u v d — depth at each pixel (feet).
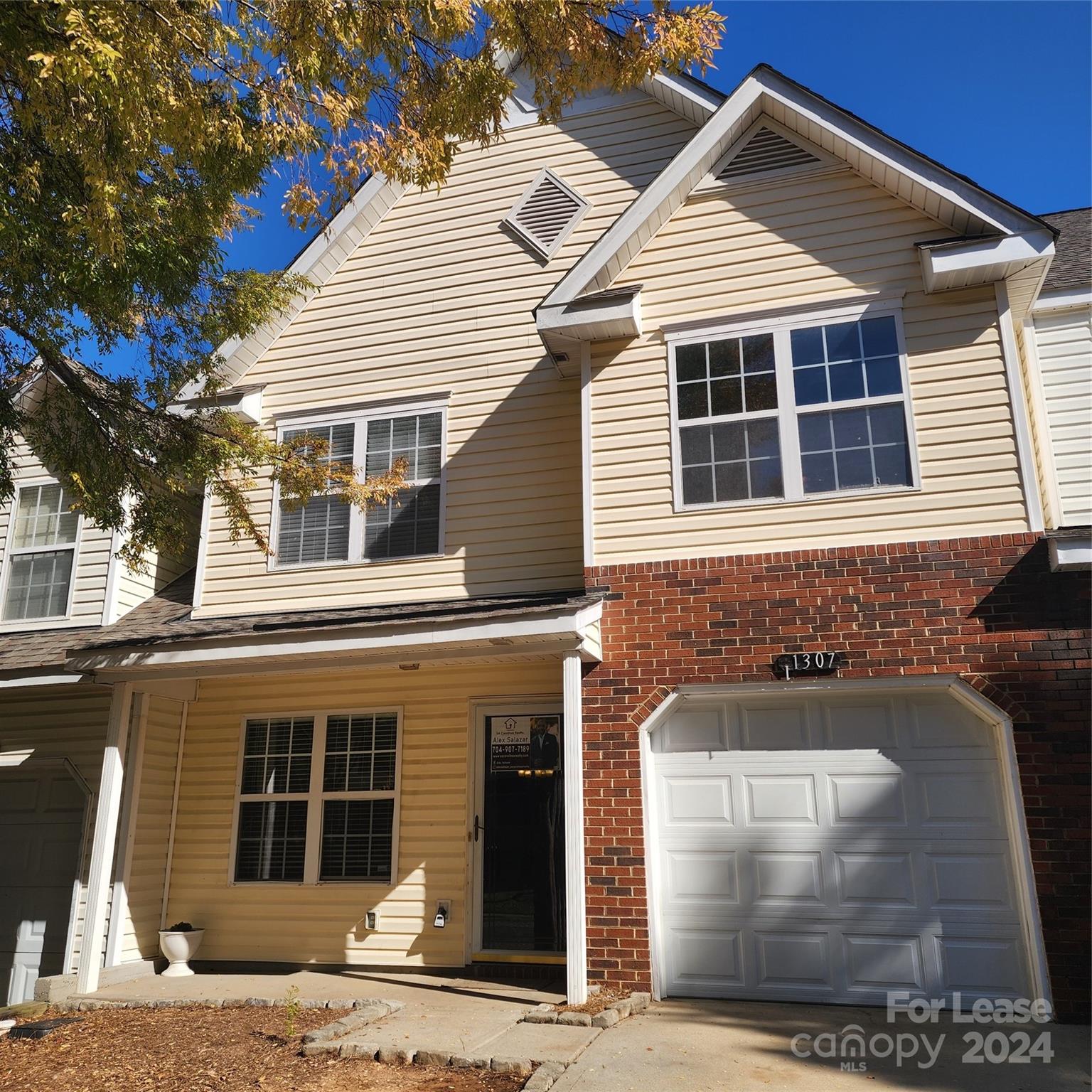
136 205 22.56
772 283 27.14
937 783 23.61
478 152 36.01
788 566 25.04
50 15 17.79
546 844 29.84
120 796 30.12
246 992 26.84
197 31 19.71
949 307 25.54
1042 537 23.29
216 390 32.01
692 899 24.45
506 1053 18.71
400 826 31.19
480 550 32.04
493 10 21.89
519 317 33.99
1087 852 21.36
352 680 33.06
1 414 26.53
